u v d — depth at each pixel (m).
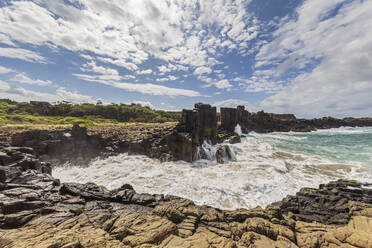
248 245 5.79
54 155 22.41
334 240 5.87
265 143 37.53
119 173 17.86
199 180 15.60
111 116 84.25
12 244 4.95
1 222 6.19
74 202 8.23
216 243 5.55
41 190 9.15
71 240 5.25
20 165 11.55
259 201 11.62
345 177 16.47
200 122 28.89
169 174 17.47
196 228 6.76
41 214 7.12
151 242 5.43
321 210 9.46
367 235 5.62
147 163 21.47
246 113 66.38
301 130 78.69
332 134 64.50
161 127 30.84
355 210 8.38
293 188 13.80
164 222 6.48
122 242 5.44
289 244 5.83
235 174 17.31
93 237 5.53
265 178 16.11
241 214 7.59
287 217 8.39
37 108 78.88
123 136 27.55
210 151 24.02
